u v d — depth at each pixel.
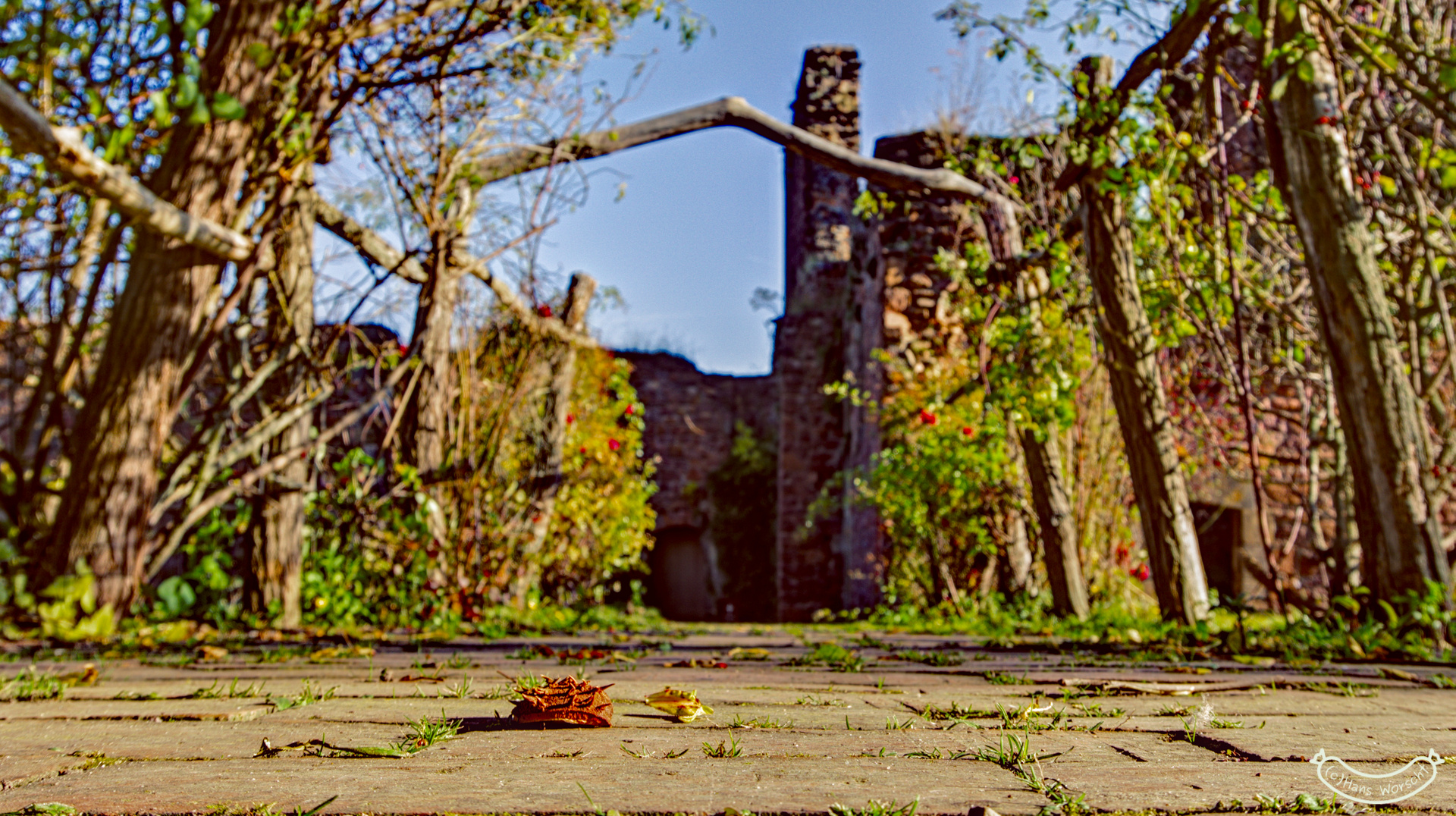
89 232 5.12
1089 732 1.59
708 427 17.56
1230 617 5.32
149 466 4.20
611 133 6.27
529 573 7.63
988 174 7.54
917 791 1.11
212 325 4.33
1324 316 4.29
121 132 3.26
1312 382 7.04
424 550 6.04
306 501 5.90
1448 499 6.68
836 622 11.71
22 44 3.70
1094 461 7.86
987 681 2.41
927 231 10.48
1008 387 6.21
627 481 8.96
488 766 1.25
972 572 8.48
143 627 4.27
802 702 1.91
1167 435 5.14
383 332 7.39
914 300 10.33
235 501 5.47
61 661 3.09
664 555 17.77
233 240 4.09
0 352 6.04
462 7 4.75
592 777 1.18
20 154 4.09
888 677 2.48
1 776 1.17
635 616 9.81
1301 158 4.33
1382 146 5.71
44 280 5.52
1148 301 5.48
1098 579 7.80
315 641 4.11
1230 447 8.50
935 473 8.33
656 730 1.56
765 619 16.42
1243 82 7.94
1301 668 3.10
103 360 4.19
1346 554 5.81
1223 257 5.41
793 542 13.75
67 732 1.57
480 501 6.73
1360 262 4.21
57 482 4.96
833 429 14.04
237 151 4.16
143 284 4.17
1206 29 4.44
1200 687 2.21
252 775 1.19
